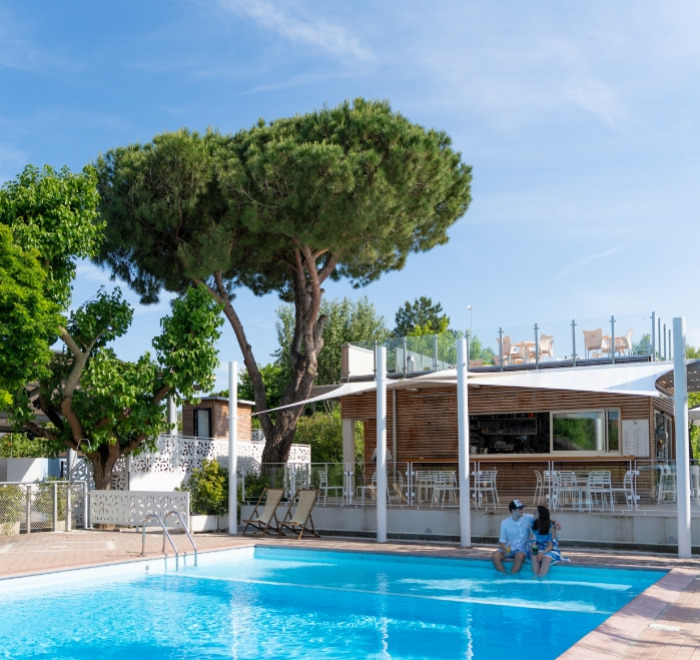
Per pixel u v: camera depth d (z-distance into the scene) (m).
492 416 23.27
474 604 11.44
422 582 13.44
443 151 25.75
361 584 13.33
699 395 30.50
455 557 14.95
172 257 24.98
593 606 11.13
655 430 21.44
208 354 20.44
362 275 28.67
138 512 20.44
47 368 19.33
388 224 22.94
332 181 21.67
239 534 20.42
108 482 21.44
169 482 23.50
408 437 24.52
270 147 22.19
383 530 18.17
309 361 25.17
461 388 17.23
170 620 10.61
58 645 9.25
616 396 21.17
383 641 9.30
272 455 24.98
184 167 23.03
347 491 20.77
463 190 26.12
